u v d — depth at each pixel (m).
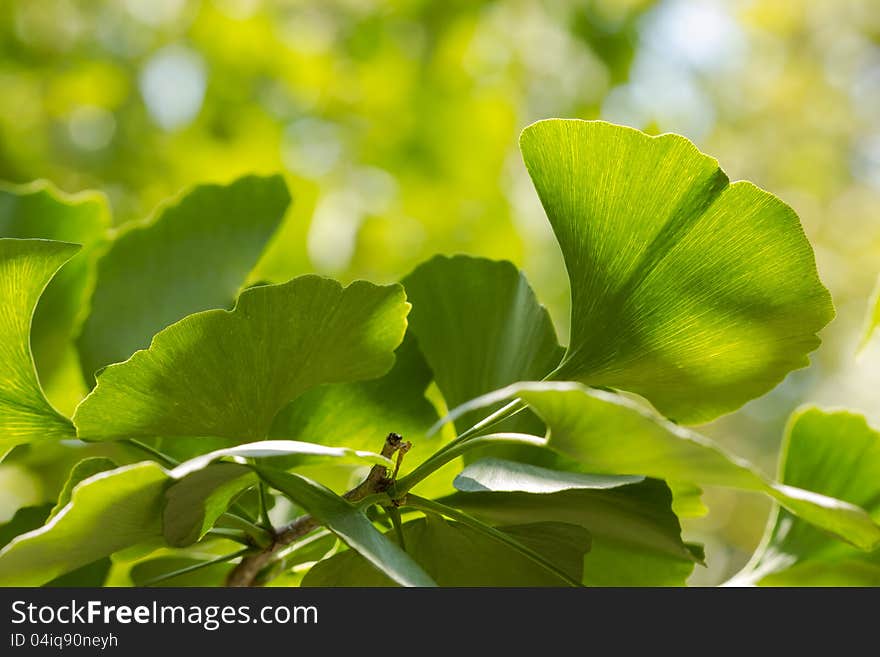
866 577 0.55
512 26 1.57
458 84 1.48
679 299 0.50
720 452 0.45
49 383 0.59
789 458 0.56
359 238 1.31
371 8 1.48
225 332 0.48
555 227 0.51
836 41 2.50
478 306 0.54
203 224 0.57
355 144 1.44
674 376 0.51
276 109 1.43
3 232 0.57
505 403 0.53
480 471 0.50
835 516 0.47
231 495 0.49
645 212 0.50
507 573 0.51
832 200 2.57
